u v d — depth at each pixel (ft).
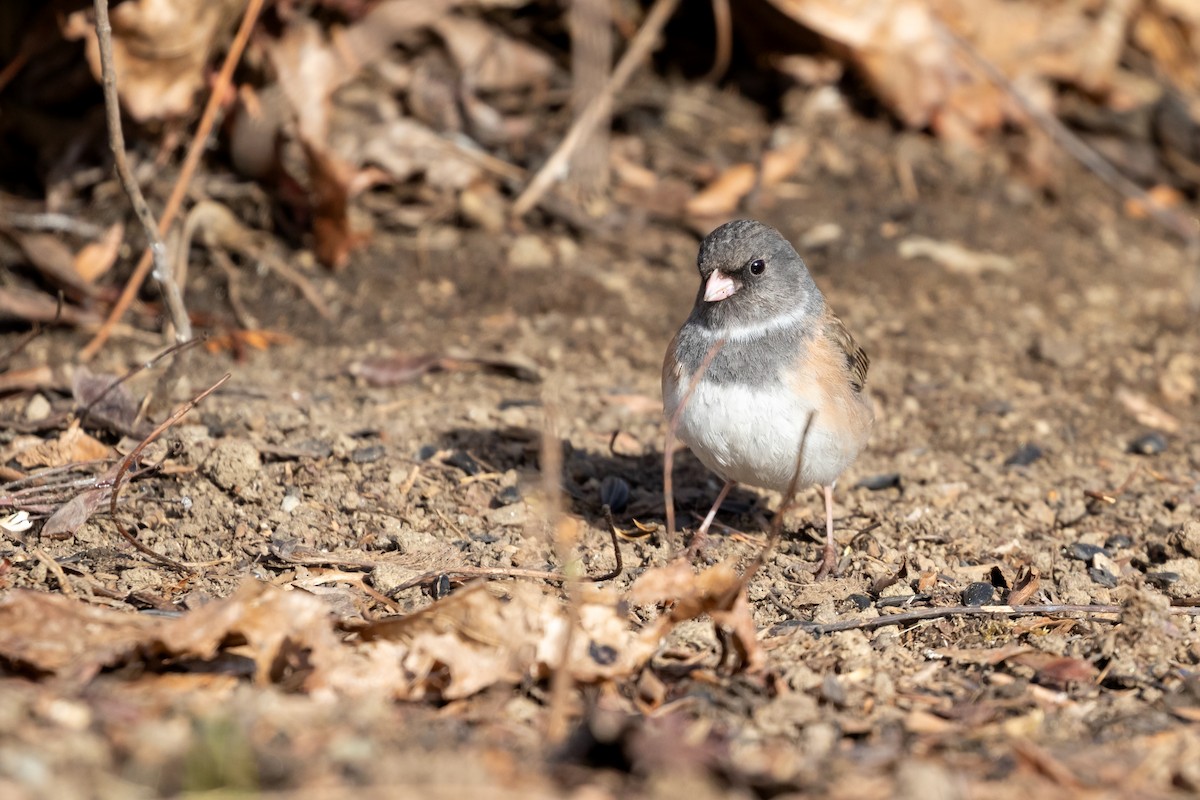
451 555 27.37
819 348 27.99
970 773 18.83
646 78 51.11
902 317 43.06
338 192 40.70
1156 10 54.70
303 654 20.40
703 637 23.52
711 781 17.53
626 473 33.27
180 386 33.96
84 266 39.11
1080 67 52.29
